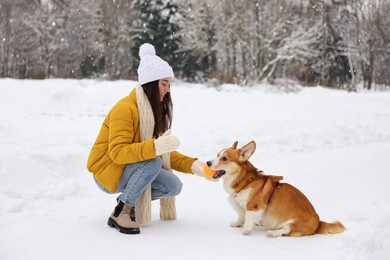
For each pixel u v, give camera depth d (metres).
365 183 5.54
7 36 36.56
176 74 35.91
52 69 36.59
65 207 4.55
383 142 9.17
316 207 4.52
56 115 11.34
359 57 38.44
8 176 5.11
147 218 3.83
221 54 39.94
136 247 3.32
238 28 35.12
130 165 3.72
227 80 30.70
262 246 3.38
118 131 3.69
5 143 6.80
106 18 35.22
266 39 32.78
